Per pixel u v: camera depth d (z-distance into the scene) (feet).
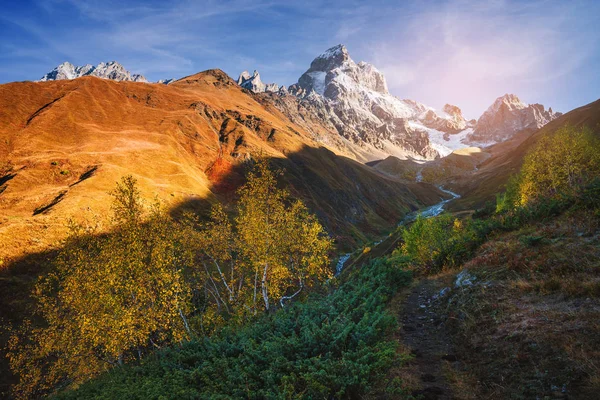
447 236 94.32
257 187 89.56
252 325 58.54
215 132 510.58
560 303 31.94
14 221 175.73
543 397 22.02
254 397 30.99
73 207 202.18
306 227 100.89
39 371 87.61
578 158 135.64
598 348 23.57
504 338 30.99
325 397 27.89
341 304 53.52
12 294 132.67
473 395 25.54
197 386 37.83
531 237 48.32
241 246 90.63
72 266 75.77
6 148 290.76
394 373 31.24
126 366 63.72
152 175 319.88
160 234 81.05
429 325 44.62
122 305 74.18
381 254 214.90
